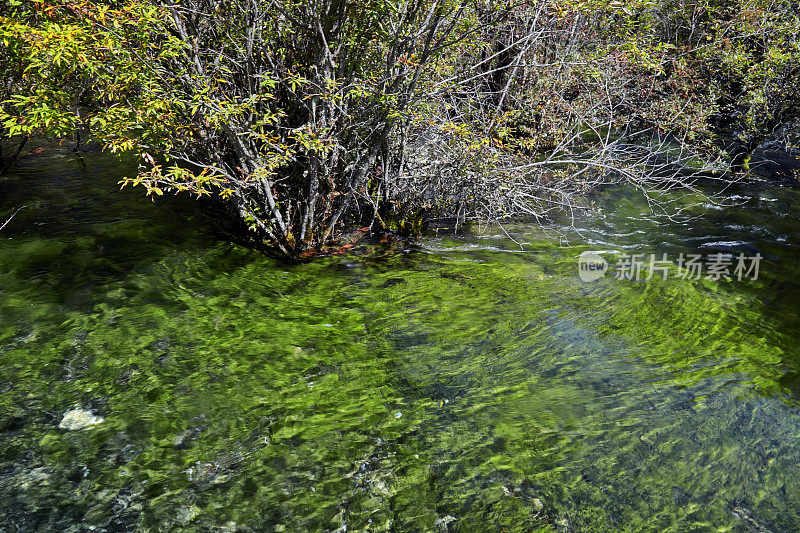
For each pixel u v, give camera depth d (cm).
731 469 264
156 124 393
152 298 407
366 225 548
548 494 251
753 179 698
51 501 243
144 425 288
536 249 509
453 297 423
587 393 318
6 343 347
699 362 344
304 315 395
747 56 723
